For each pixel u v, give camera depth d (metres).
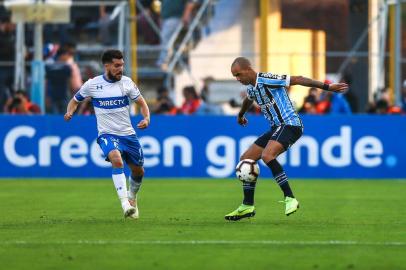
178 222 33.09
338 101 60.94
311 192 47.97
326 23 68.75
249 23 70.00
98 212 37.47
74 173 57.91
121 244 27.19
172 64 70.00
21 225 32.31
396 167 57.12
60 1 60.44
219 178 57.28
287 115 32.75
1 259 24.72
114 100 33.16
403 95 64.75
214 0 70.62
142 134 57.59
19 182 54.75
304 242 27.52
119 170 32.81
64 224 32.56
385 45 67.88
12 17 60.53
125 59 62.38
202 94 66.69
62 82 64.06
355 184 53.22
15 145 58.00
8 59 70.69
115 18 72.12
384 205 40.69
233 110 68.06
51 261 24.38
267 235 29.14
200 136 57.47
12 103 60.91
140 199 43.88
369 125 57.06
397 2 61.06
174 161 57.59
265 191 48.44
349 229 30.84
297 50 68.44
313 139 57.12
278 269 23.09
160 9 71.50
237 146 57.31
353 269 23.08
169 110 62.84
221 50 70.38
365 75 67.88
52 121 57.84
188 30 71.00
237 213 33.16
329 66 68.06
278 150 32.50
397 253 25.53
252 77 32.88
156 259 24.59
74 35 74.12
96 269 23.20
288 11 68.38
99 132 33.56
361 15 68.44
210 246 26.77
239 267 23.36
